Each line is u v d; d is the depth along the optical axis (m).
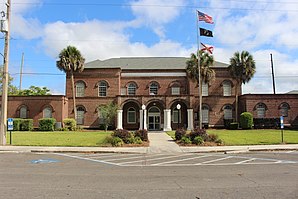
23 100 41.62
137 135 23.64
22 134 30.86
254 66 41.81
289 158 15.05
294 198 6.76
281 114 41.69
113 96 43.62
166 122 40.69
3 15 21.89
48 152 18.42
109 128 42.25
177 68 46.38
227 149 19.11
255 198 6.77
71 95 44.28
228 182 8.69
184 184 8.42
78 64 42.53
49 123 38.97
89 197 6.91
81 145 21.30
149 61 49.28
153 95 41.22
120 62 48.75
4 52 22.03
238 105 43.88
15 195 7.07
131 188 7.89
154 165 12.70
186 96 41.12
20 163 13.35
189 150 18.98
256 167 11.88
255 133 31.27
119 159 15.03
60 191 7.52
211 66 43.19
